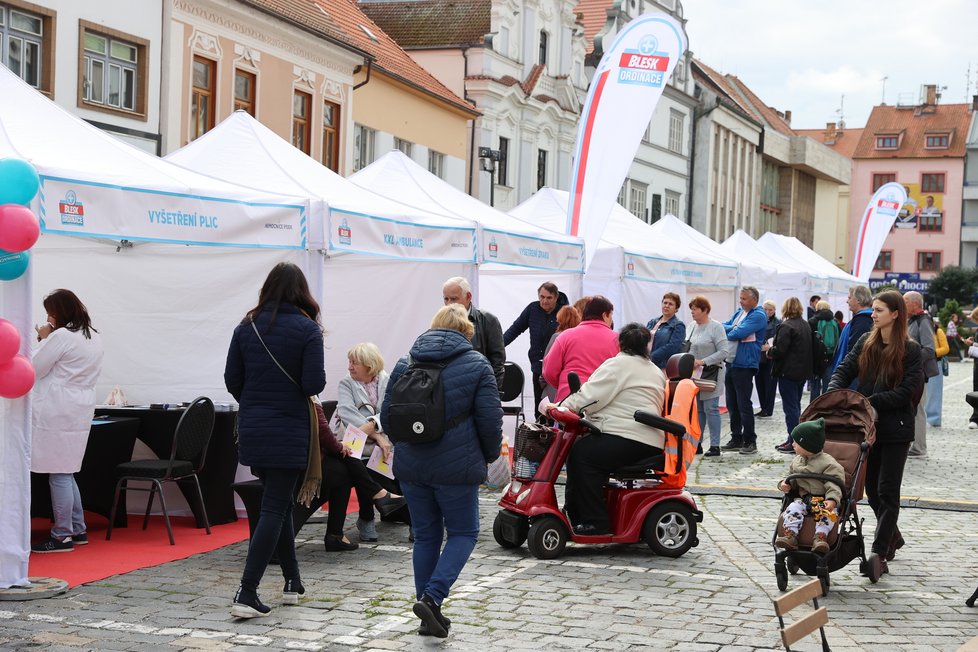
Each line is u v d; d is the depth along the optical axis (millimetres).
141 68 19406
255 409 6668
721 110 58844
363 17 32688
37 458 8500
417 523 6633
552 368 10188
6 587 7277
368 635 6492
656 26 14805
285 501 6793
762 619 6988
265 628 6590
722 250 23031
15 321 7270
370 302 12617
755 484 12844
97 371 8844
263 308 6730
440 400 6359
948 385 34469
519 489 8906
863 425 7879
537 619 6922
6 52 16656
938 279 78938
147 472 9102
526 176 37750
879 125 98438
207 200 8898
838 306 31266
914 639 6633
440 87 32812
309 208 9953
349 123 26750
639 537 8797
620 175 14969
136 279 10562
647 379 8867
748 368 15750
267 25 22672
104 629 6508
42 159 7805
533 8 37594
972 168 94438
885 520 8156
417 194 13570
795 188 78188
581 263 14867
